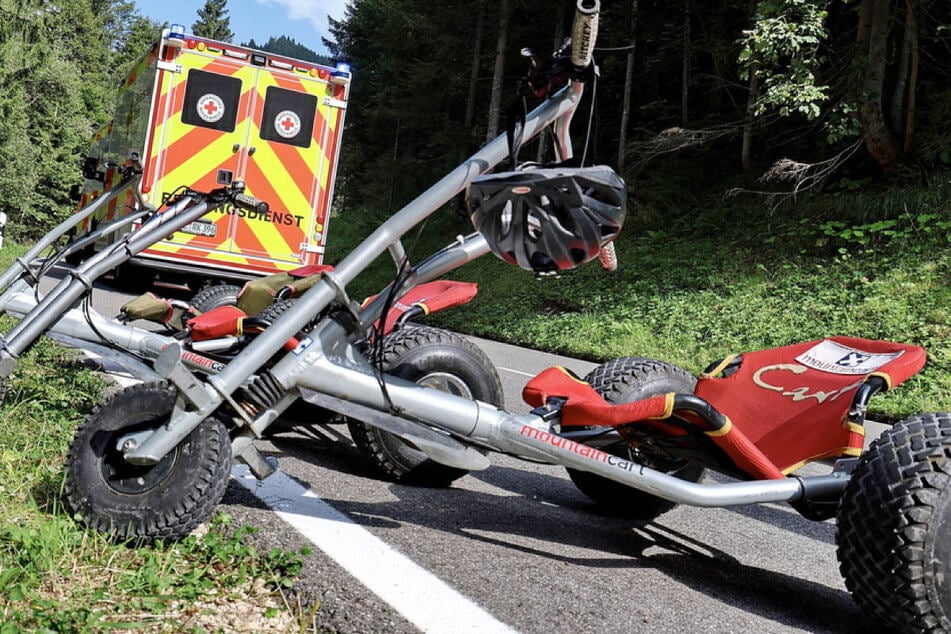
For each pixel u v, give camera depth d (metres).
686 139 19.09
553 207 2.57
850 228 15.17
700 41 21.20
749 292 14.45
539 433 3.20
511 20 26.44
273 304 4.85
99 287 13.69
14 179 35.72
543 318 16.03
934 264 13.05
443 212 27.09
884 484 2.65
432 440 3.15
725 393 3.75
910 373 3.31
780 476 3.15
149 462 2.76
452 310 18.50
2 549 2.63
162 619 2.34
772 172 16.56
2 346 3.60
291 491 3.82
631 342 13.44
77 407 4.74
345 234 32.81
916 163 15.82
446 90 29.30
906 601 2.60
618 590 3.03
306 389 3.04
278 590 2.65
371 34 37.66
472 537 3.46
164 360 2.74
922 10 16.42
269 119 11.08
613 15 21.38
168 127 10.70
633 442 3.54
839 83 16.64
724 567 3.52
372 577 2.83
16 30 38.03
